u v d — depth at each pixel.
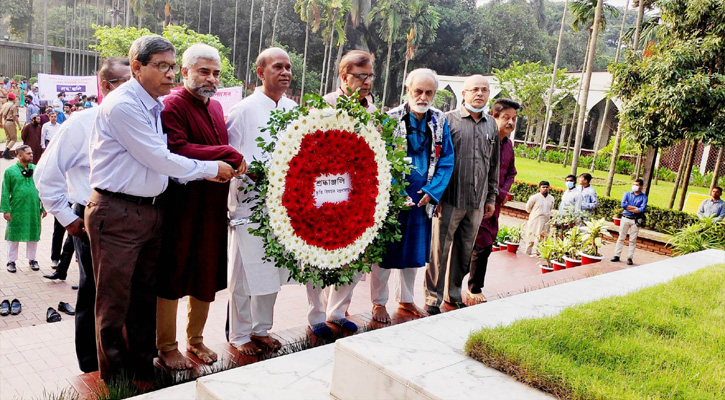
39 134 12.47
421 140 4.09
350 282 3.74
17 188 7.03
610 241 12.39
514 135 37.34
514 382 2.37
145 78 2.83
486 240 5.11
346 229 3.19
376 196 3.29
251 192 3.43
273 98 3.54
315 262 3.12
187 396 2.88
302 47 48.56
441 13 48.16
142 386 3.08
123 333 3.08
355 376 2.51
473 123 4.36
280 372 2.77
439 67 51.50
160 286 3.26
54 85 17.22
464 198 4.35
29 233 7.15
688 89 10.96
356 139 3.20
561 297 3.88
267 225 3.06
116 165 2.84
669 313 3.40
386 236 3.51
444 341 2.79
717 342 2.90
